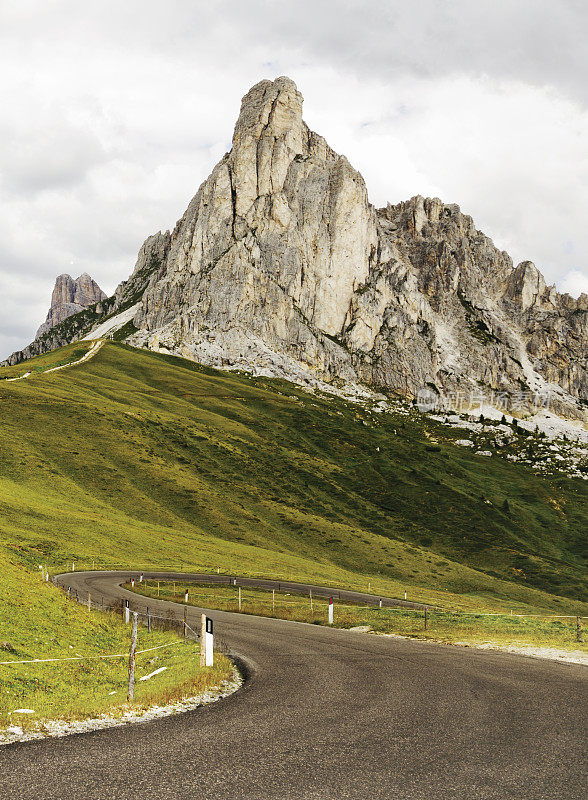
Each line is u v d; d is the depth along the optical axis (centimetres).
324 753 1371
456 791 1148
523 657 2964
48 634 2991
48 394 16750
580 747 1449
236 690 2125
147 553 8800
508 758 1355
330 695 2028
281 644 3350
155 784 1152
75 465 12531
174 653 2983
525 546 15288
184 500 12394
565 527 17400
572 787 1179
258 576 8381
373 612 5050
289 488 15450
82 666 2561
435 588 10794
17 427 13688
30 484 10944
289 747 1415
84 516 9819
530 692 2094
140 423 16412
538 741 1494
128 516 10894
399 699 1967
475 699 1973
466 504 17512
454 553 14000
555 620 5050
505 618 4600
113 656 2888
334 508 15200
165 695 1912
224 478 14575
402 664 2698
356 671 2514
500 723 1666
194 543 10062
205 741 1455
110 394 19350
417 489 18012
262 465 16562
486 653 3091
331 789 1145
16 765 1244
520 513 17862
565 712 1806
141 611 4594
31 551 7406
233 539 11262
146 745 1413
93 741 1439
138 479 12794
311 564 10350
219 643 3275
